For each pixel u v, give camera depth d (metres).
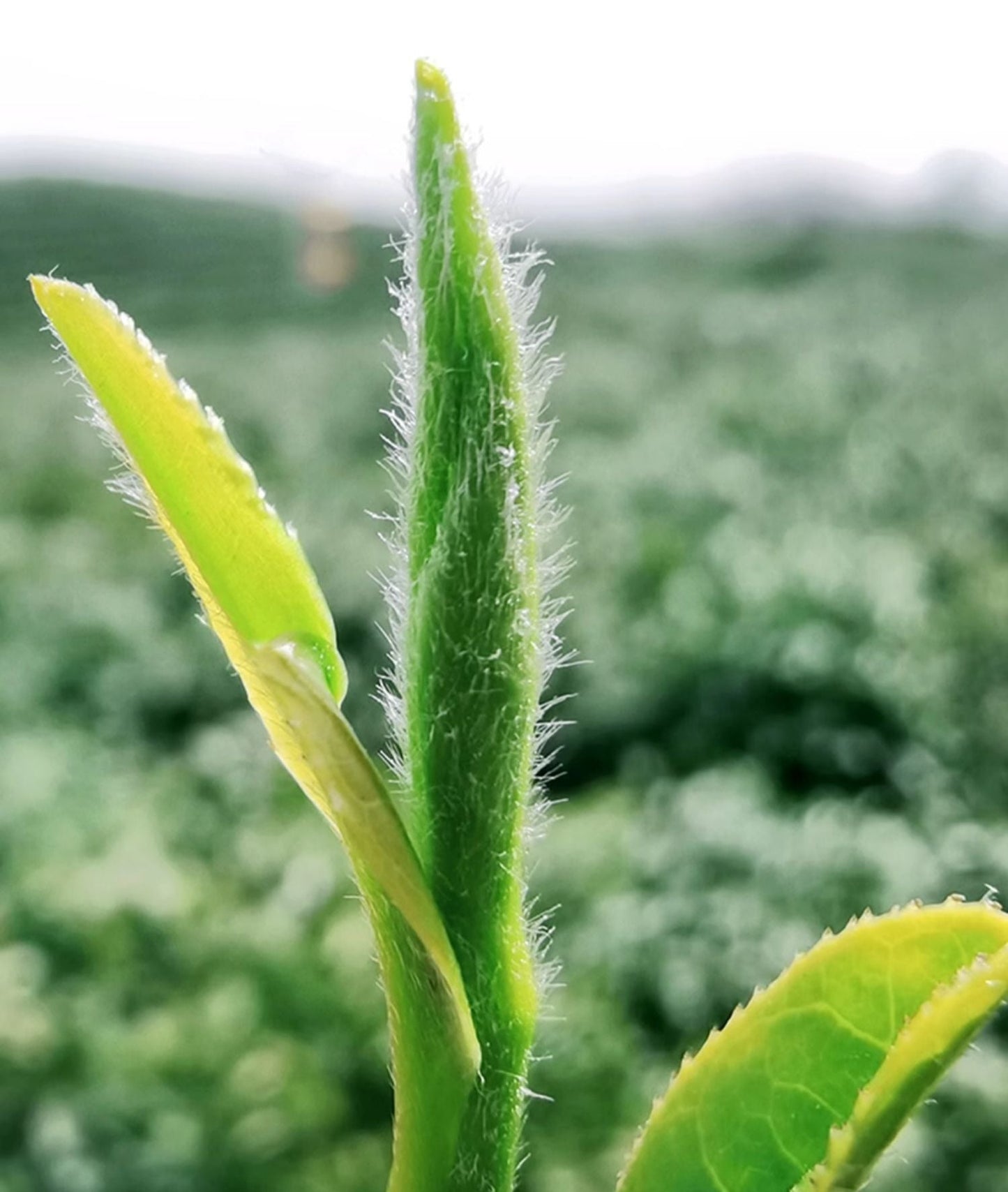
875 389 1.36
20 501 0.99
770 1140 0.06
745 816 0.45
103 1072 0.35
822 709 0.55
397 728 0.05
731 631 0.59
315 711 0.05
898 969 0.06
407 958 0.05
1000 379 1.34
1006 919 0.06
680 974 0.39
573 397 1.29
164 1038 0.36
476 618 0.05
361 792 0.05
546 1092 0.34
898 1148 0.31
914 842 0.45
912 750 0.53
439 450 0.05
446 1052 0.05
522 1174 0.32
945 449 1.02
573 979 0.39
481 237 0.05
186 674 0.66
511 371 0.05
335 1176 0.33
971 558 0.71
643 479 0.95
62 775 0.54
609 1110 0.34
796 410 1.25
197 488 0.05
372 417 1.23
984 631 0.58
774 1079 0.06
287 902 0.43
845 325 1.82
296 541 0.05
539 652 0.05
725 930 0.40
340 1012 0.37
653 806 0.49
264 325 1.92
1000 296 1.98
